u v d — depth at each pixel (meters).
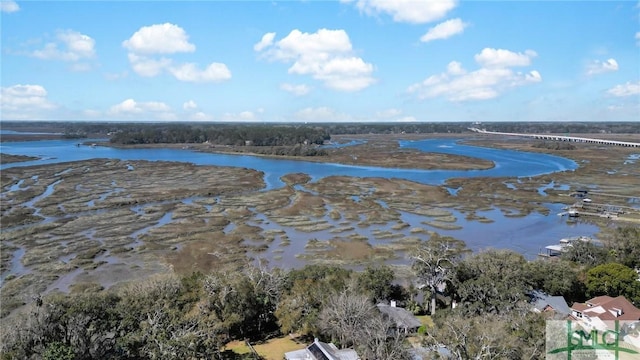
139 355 39.47
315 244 92.06
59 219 109.06
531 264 60.50
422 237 98.25
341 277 57.91
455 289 56.62
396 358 40.25
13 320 48.34
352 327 45.41
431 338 41.66
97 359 39.38
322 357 43.00
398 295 60.88
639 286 57.81
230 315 48.66
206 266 78.50
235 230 101.25
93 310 42.72
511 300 50.47
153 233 98.06
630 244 72.38
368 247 90.06
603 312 51.47
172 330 40.91
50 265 78.94
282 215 115.38
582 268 65.56
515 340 37.69
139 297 48.47
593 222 110.94
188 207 122.88
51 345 35.97
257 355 47.34
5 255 83.81
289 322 50.50
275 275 58.12
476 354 36.62
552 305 53.53
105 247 88.94
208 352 39.84
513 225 108.81
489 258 58.97
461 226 107.75
